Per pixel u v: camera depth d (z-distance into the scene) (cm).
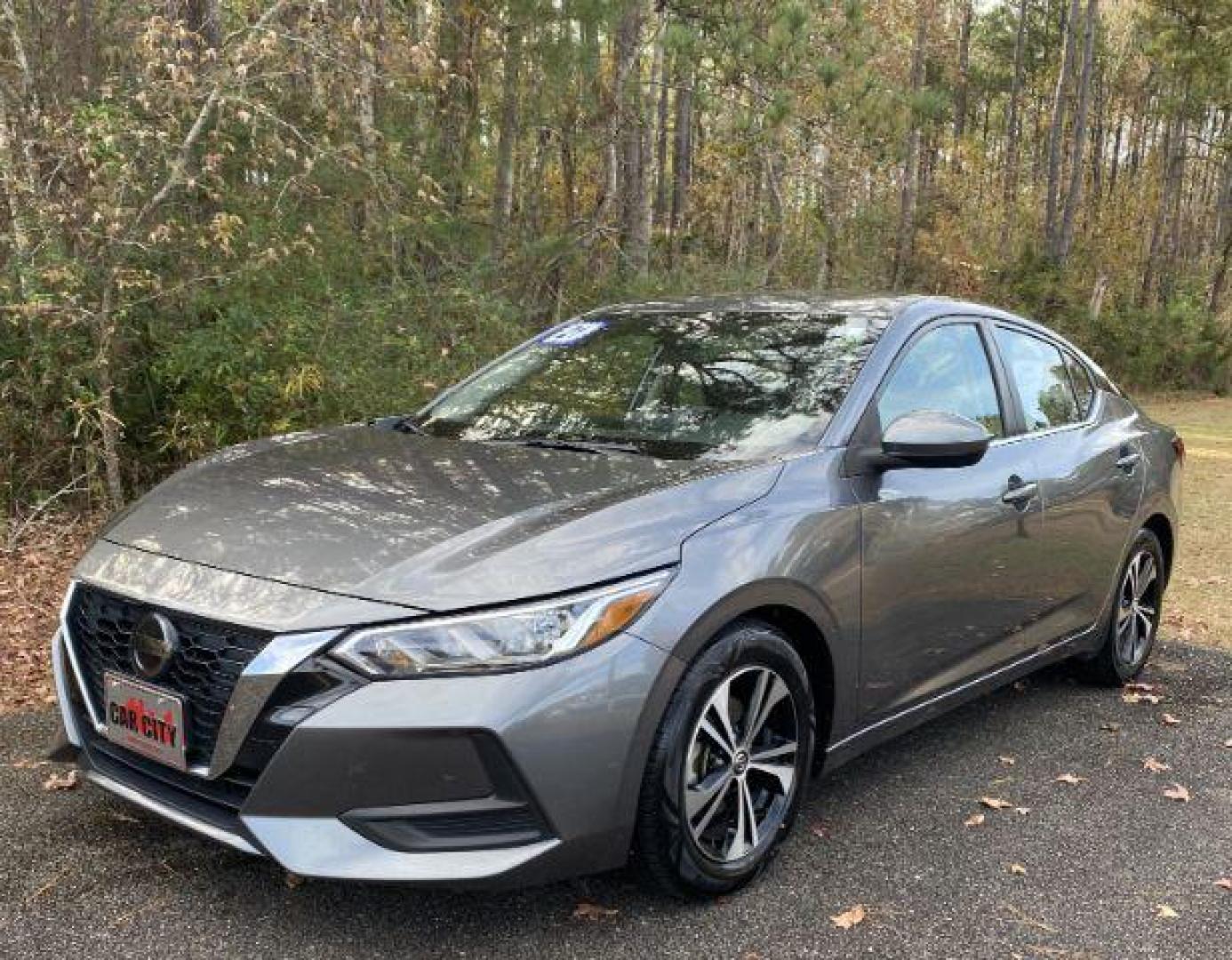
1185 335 2859
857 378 345
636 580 260
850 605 312
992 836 337
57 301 648
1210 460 1419
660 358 384
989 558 371
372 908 277
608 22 1130
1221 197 4109
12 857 298
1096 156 4019
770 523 292
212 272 711
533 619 245
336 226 827
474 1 1088
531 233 1173
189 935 263
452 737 236
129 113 680
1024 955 271
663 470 306
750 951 265
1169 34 3328
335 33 742
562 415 369
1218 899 303
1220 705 477
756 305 409
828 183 1666
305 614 243
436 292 870
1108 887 307
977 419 389
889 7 2364
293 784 238
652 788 262
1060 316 2634
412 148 966
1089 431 459
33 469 691
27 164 684
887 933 277
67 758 297
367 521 274
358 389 749
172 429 729
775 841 300
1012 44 4244
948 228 2567
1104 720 451
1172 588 707
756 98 1447
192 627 257
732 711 287
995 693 483
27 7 899
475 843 241
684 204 2219
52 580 579
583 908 279
